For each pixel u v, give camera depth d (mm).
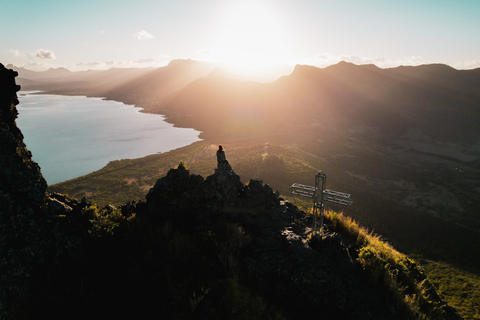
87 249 9305
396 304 9219
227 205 12734
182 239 10391
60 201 10891
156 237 10594
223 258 9844
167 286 8484
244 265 9836
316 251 10266
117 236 10125
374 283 9633
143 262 9219
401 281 10180
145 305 8117
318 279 9352
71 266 8852
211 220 12102
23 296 7820
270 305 8867
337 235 11336
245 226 11930
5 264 7840
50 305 7996
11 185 8852
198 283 8719
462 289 37844
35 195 9258
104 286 8539
